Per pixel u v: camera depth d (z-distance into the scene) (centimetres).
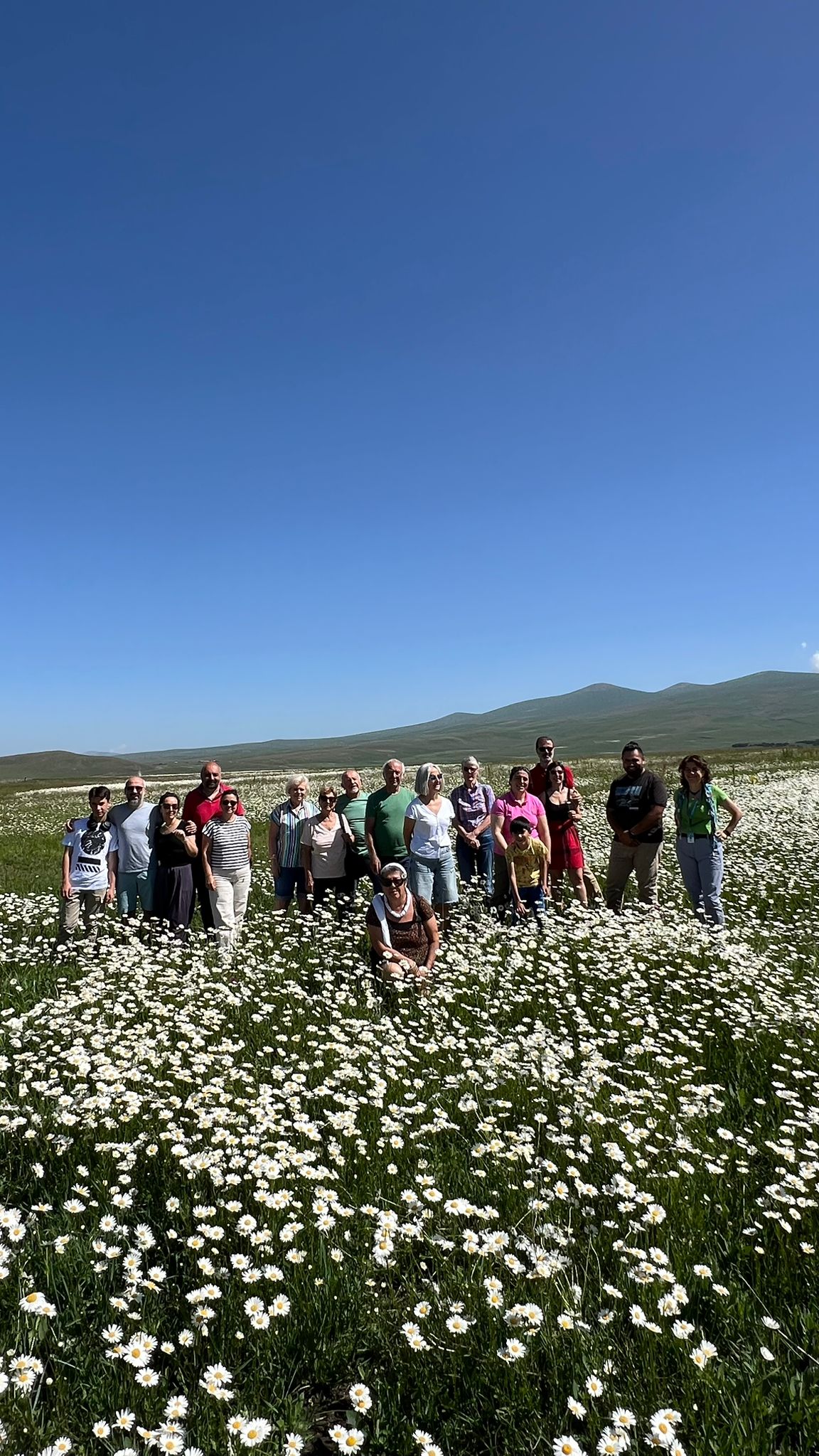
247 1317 361
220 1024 749
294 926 1114
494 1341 343
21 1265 381
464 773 1330
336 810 1205
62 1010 752
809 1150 523
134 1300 372
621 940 988
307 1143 516
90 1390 321
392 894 880
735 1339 359
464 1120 568
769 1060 681
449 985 850
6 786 7644
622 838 1227
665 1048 702
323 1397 338
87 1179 477
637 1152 508
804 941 1088
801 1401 320
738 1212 459
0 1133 519
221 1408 311
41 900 1391
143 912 1120
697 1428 307
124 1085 587
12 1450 290
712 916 1164
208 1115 525
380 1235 399
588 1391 314
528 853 1144
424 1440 293
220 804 1102
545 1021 783
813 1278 401
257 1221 419
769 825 2084
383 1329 362
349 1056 652
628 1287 380
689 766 1176
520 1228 433
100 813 1091
